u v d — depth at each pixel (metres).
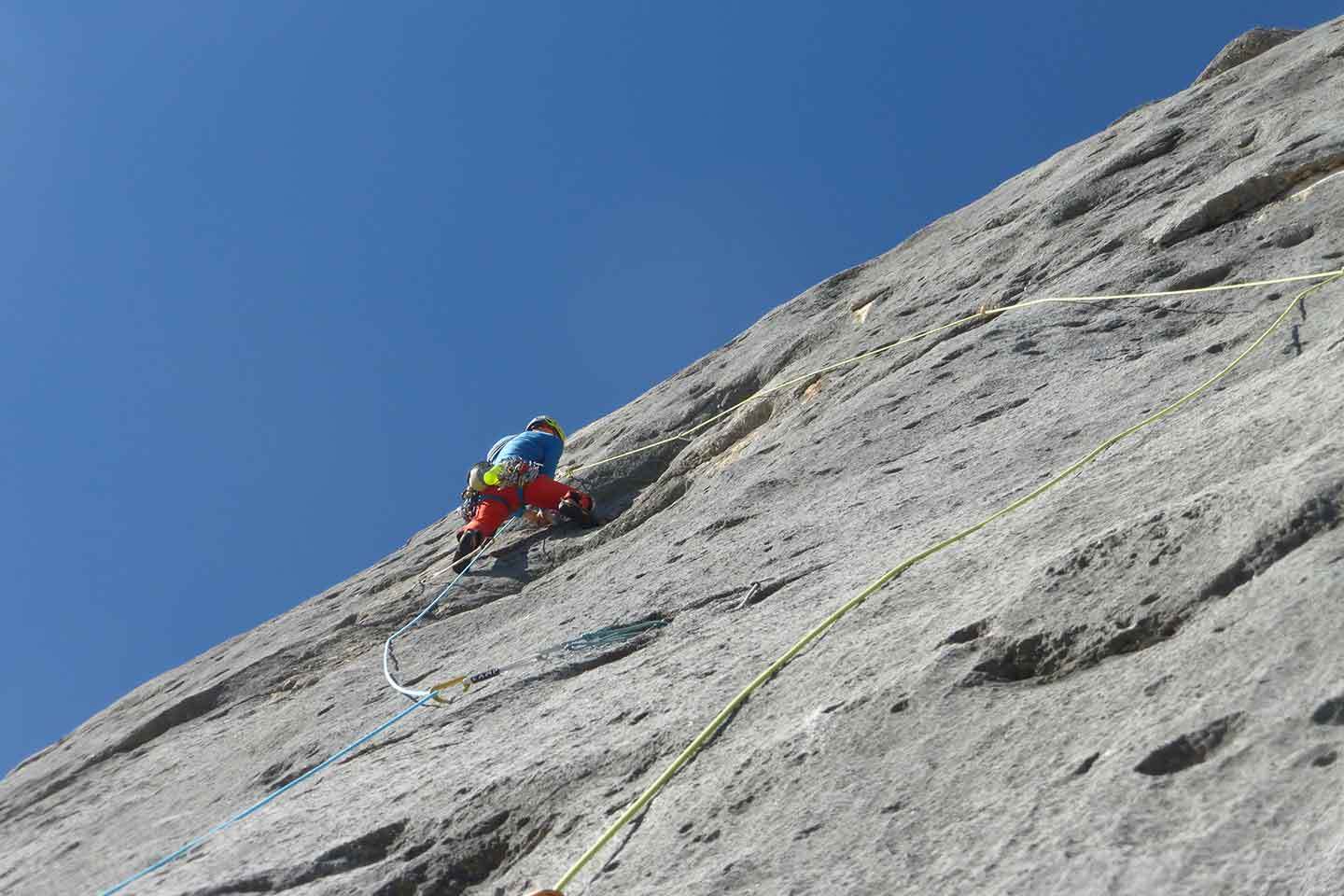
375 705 5.57
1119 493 3.47
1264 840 1.88
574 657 4.84
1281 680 2.17
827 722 2.93
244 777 5.38
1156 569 2.72
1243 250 5.85
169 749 6.46
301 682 6.73
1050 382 5.54
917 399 6.10
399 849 3.60
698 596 4.89
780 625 3.97
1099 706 2.46
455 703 4.91
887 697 2.88
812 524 5.10
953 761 2.56
